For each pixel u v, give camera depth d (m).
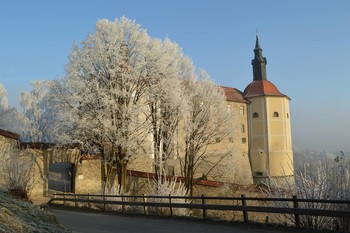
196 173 36.94
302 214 10.40
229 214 21.09
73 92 25.55
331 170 10.96
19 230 7.82
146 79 26.58
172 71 27.33
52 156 26.88
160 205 15.34
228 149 32.03
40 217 10.50
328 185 10.82
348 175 10.70
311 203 10.99
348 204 10.26
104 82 25.94
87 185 28.16
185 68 29.66
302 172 11.45
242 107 65.56
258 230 10.95
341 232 9.99
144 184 27.59
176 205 14.70
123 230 12.13
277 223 11.63
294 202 10.70
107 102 24.27
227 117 29.64
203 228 11.91
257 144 64.56
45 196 25.95
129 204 16.88
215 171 35.78
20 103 53.34
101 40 26.33
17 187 18.83
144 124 26.34
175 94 26.39
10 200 11.11
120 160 25.42
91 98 24.75
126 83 25.30
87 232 11.71
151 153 26.78
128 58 26.47
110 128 24.50
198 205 13.73
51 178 31.56
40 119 51.31
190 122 27.75
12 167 19.83
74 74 25.50
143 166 34.72
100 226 13.19
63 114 25.17
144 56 26.48
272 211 11.23
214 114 29.09
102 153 26.06
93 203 21.23
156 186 21.17
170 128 27.12
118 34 26.25
